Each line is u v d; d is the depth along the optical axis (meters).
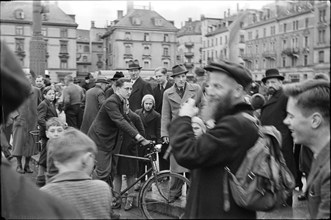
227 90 2.23
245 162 2.24
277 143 2.61
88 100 7.43
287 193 2.60
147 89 7.63
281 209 2.71
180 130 2.19
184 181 4.89
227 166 2.23
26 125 7.99
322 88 2.07
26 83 1.42
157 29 54.50
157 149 5.35
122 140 5.61
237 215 2.19
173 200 4.55
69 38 50.53
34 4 8.34
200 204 2.20
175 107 5.80
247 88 2.33
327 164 1.99
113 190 5.52
